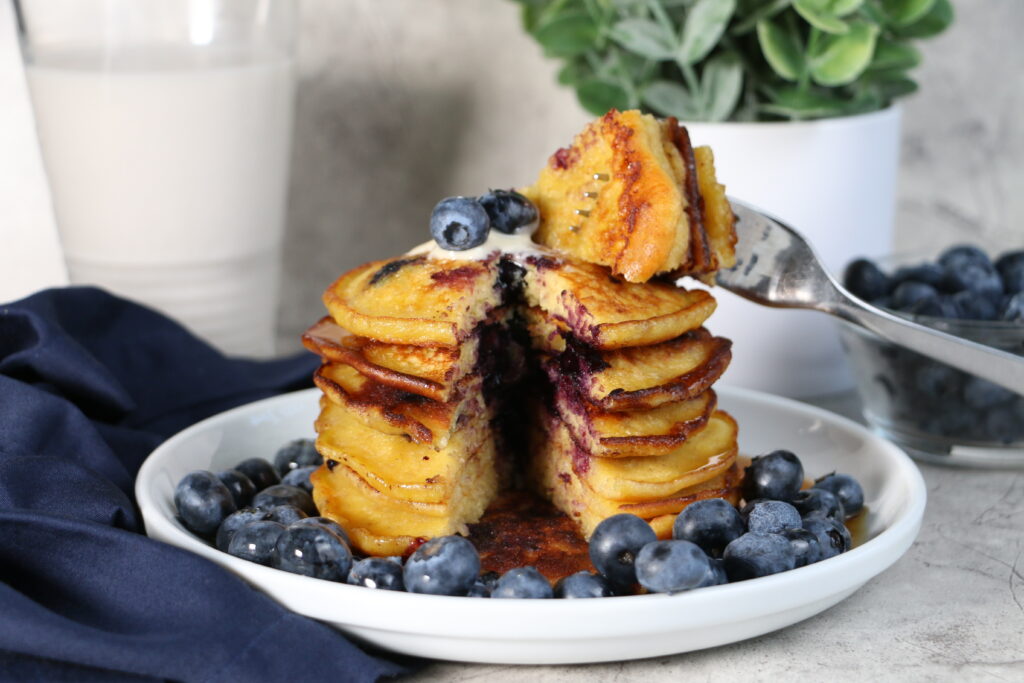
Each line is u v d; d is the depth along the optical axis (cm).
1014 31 64
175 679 38
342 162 67
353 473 44
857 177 54
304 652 38
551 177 46
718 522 42
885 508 44
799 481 45
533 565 43
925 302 51
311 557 40
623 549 40
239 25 56
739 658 40
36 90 55
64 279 62
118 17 54
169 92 54
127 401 49
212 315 58
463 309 44
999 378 46
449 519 44
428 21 65
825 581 39
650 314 44
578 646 38
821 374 56
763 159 54
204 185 56
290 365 54
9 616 38
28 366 47
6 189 61
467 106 66
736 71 53
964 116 65
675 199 43
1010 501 48
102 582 40
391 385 43
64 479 43
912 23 55
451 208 45
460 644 38
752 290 50
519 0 58
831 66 52
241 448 49
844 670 39
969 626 41
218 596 39
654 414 44
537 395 47
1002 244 58
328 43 65
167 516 43
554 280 44
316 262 68
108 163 55
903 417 51
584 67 58
